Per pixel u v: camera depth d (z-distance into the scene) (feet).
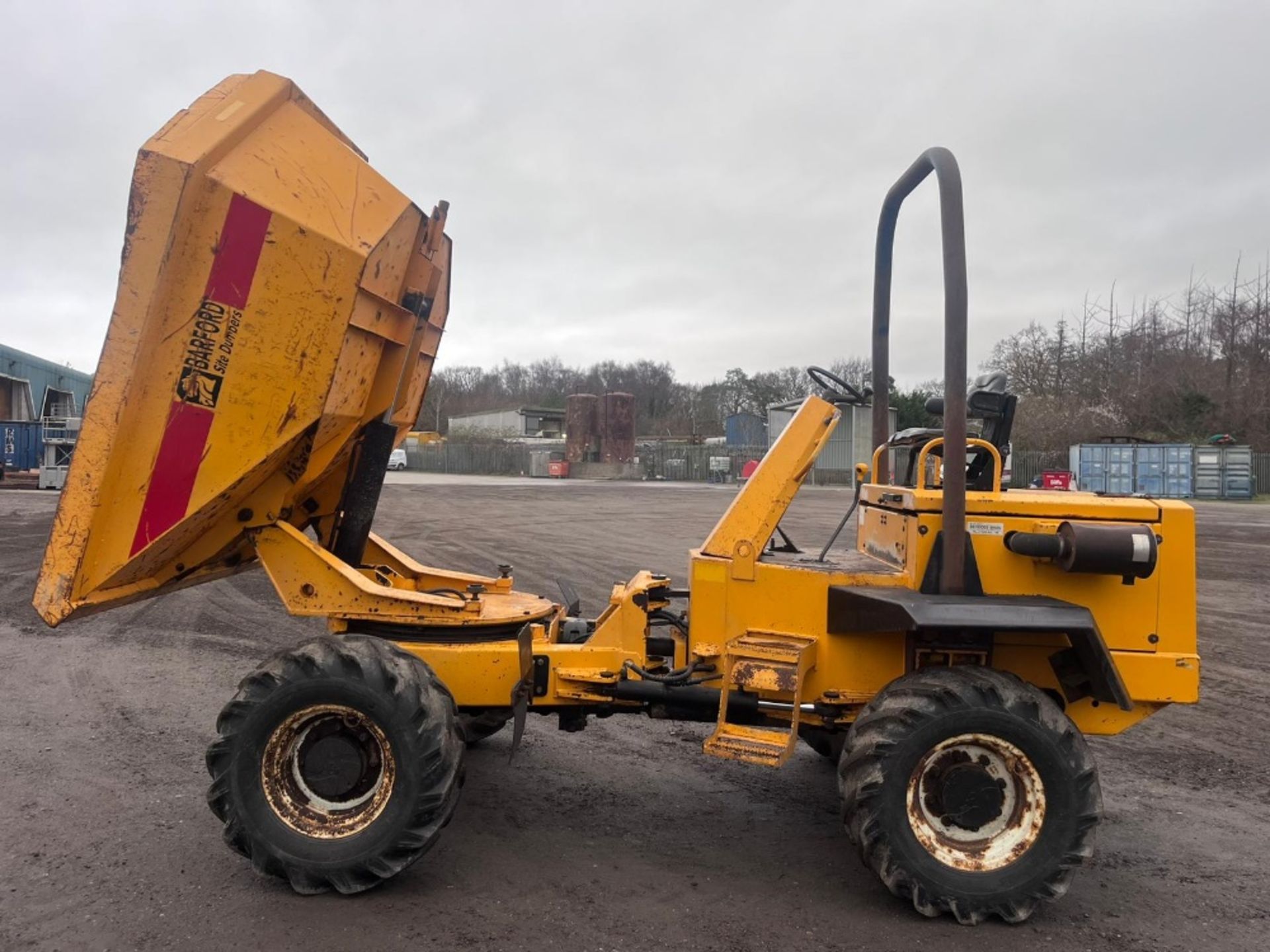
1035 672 12.47
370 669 11.47
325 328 11.62
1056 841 10.96
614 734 18.63
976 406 13.58
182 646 25.08
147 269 11.23
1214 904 11.80
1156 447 101.55
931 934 10.84
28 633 26.37
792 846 13.35
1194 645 12.03
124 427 11.48
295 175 11.91
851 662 12.57
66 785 15.10
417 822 11.37
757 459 148.15
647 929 10.78
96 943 10.19
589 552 47.75
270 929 10.59
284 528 12.92
